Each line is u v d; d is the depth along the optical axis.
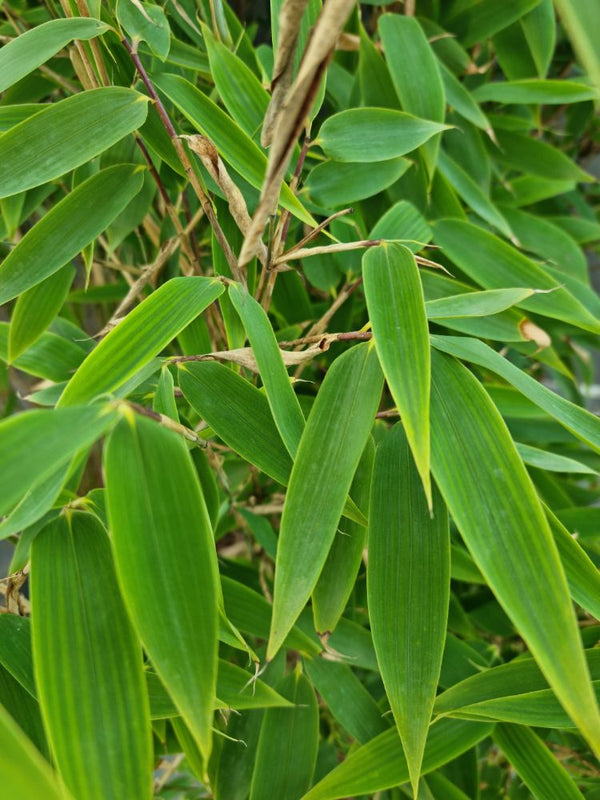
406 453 0.15
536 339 0.22
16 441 0.10
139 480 0.12
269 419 0.17
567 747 0.25
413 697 0.14
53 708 0.12
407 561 0.15
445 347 0.15
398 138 0.21
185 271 0.29
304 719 0.20
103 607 0.13
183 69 0.25
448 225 0.25
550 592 0.12
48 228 0.19
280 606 0.13
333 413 0.14
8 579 0.16
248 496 0.28
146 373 0.16
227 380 0.17
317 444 0.14
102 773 0.11
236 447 0.16
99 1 0.18
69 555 0.13
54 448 0.10
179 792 0.30
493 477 0.13
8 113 0.19
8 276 0.18
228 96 0.20
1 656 0.15
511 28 0.32
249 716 0.21
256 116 0.20
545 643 0.11
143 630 0.11
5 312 0.31
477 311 0.16
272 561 0.29
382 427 0.21
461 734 0.19
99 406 0.11
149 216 0.28
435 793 0.20
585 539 0.24
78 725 0.12
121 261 0.32
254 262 0.21
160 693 0.17
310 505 0.14
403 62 0.25
